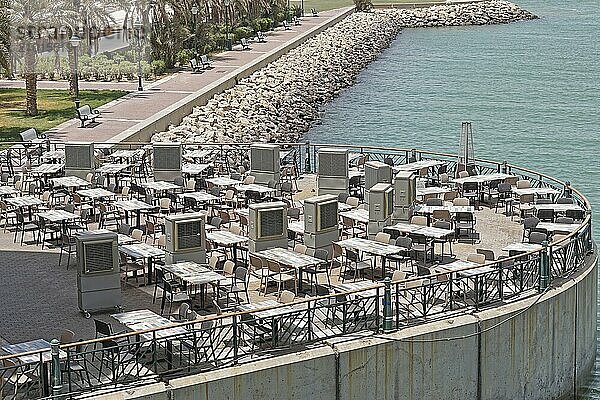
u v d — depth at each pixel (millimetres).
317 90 83188
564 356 26641
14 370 20578
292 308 25094
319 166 35094
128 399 20328
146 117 55594
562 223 31250
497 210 35562
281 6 119562
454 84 91812
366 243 28609
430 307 24688
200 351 22328
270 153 36125
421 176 37969
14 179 37625
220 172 40688
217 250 30453
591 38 132625
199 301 26281
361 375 22875
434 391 23844
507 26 154000
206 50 87188
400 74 99125
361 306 24406
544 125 71375
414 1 173875
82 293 25812
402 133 69438
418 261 29719
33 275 29062
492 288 26094
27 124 55281
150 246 28781
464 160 39344
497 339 24594
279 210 29281
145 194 34781
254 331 22594
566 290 26266
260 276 28453
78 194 33969
